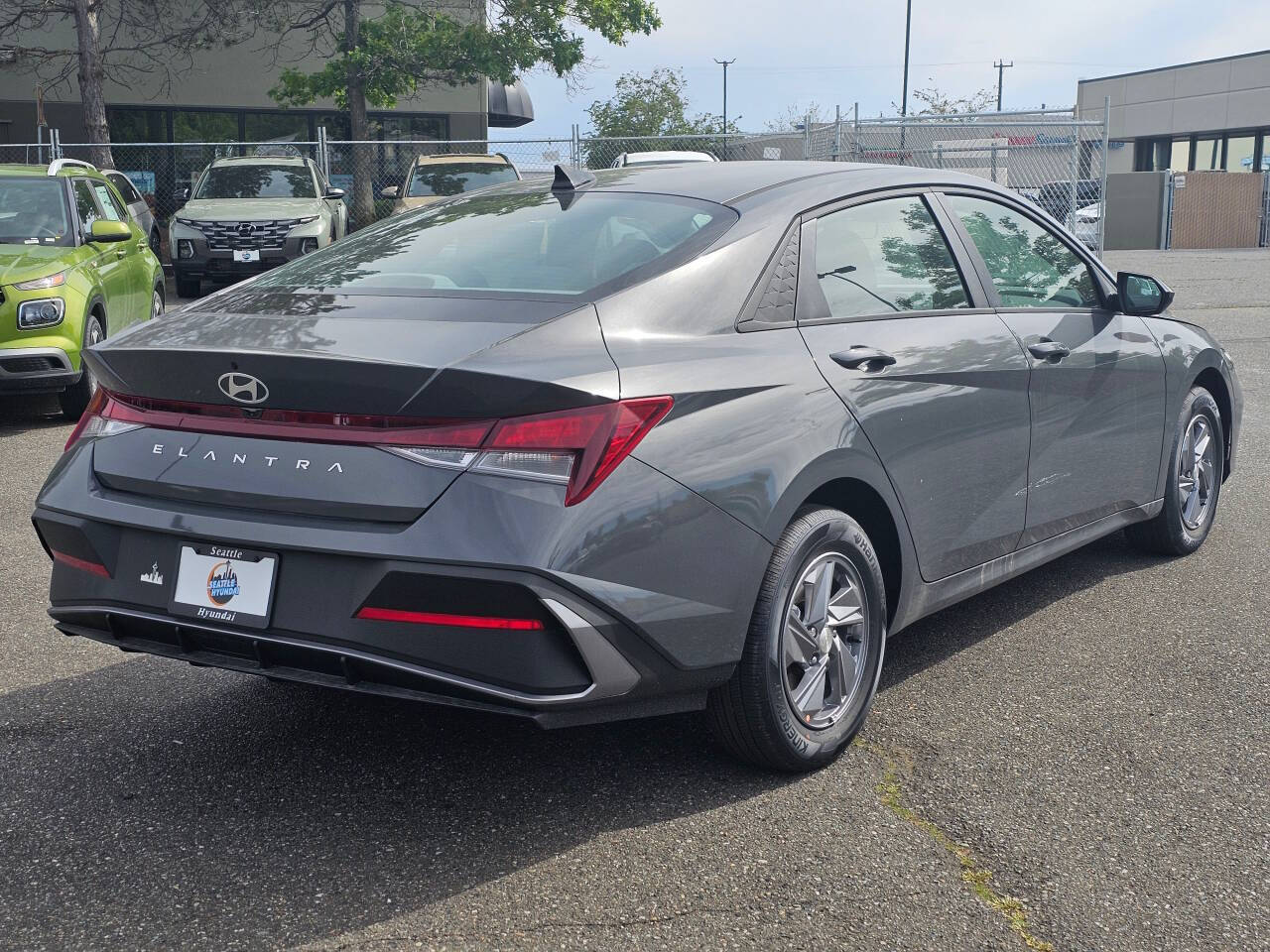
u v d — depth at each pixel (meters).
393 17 21.25
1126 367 4.70
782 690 3.17
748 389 3.09
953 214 4.14
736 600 3.00
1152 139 43.34
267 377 2.83
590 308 3.00
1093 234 19.66
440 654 2.72
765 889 2.75
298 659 2.86
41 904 2.68
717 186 3.64
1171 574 5.16
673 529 2.86
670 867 2.84
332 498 2.77
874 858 2.88
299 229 16.05
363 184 21.47
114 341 3.17
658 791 3.22
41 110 19.92
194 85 24.17
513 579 2.65
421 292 3.20
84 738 3.57
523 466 2.71
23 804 3.15
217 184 17.22
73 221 9.45
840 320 3.51
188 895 2.72
